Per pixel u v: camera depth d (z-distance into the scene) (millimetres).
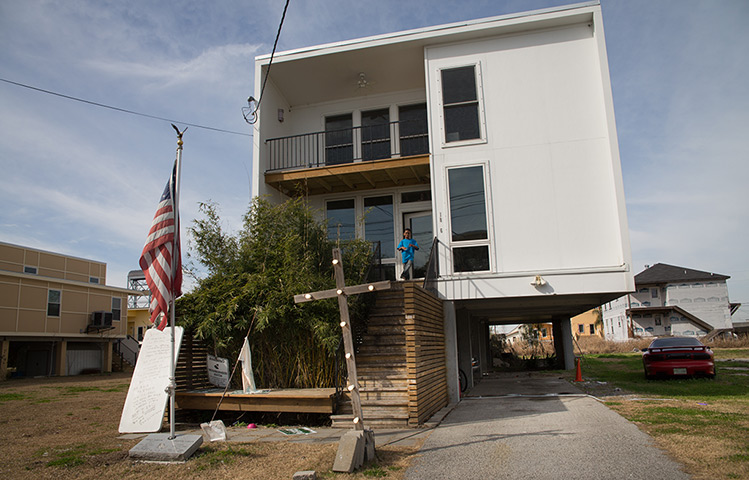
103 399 13883
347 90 14000
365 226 13672
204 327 8594
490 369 25188
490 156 11039
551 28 11273
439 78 11609
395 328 9391
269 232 10102
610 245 10297
